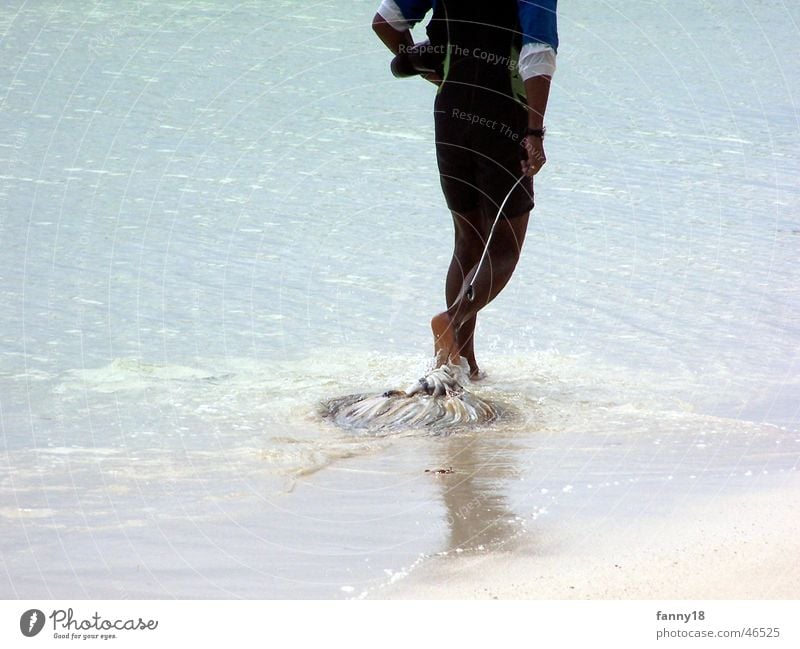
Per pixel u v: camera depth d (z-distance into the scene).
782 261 27.28
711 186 34.06
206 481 14.73
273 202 30.89
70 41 51.94
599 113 43.00
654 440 16.59
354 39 53.81
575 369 20.30
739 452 16.12
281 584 11.80
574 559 12.38
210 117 39.97
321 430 17.02
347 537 12.97
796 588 11.70
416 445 16.38
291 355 20.59
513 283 25.33
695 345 21.52
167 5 60.94
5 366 19.47
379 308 23.30
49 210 29.62
